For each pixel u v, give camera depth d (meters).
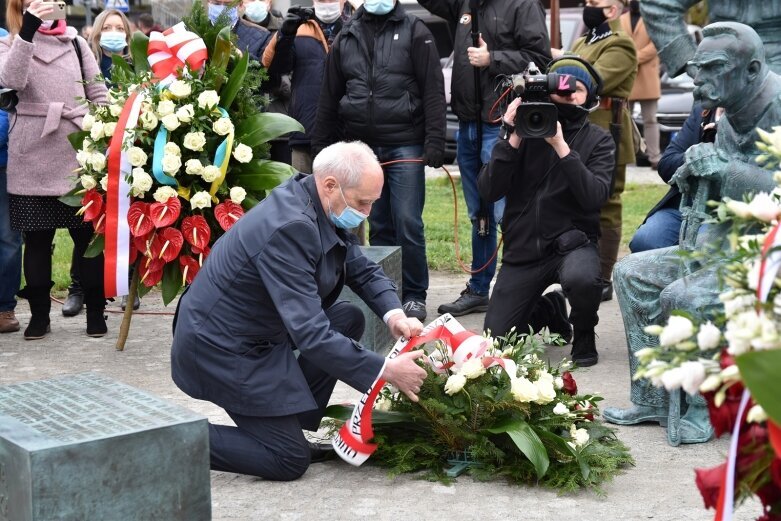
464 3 6.60
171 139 5.37
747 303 2.05
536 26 6.37
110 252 5.37
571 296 5.23
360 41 6.38
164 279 5.50
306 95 6.95
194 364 3.80
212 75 5.42
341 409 4.14
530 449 3.68
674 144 5.53
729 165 4.10
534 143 5.30
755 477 2.03
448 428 3.87
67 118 5.85
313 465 4.04
